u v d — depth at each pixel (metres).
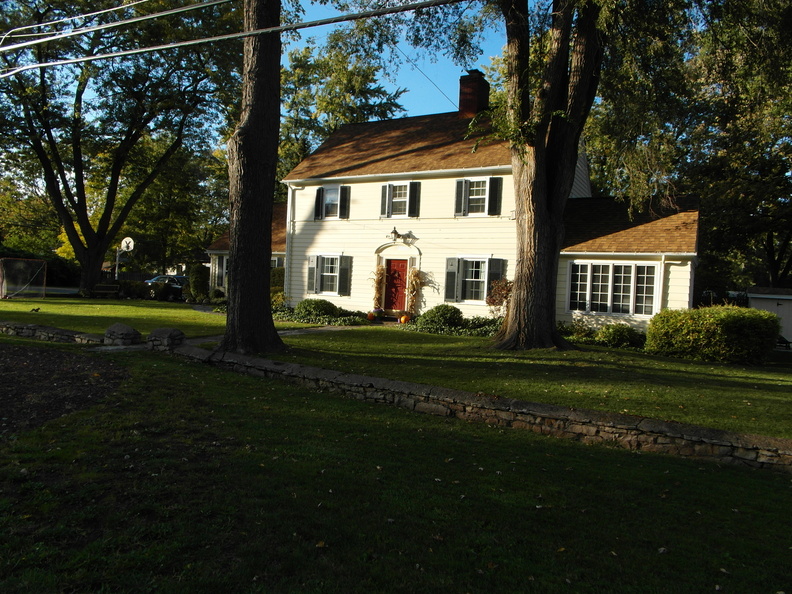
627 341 15.82
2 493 3.81
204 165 38.81
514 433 6.61
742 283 46.28
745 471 5.61
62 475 4.19
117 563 3.02
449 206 19.80
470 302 19.31
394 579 3.09
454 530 3.79
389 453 5.42
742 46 12.49
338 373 8.43
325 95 34.38
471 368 10.28
